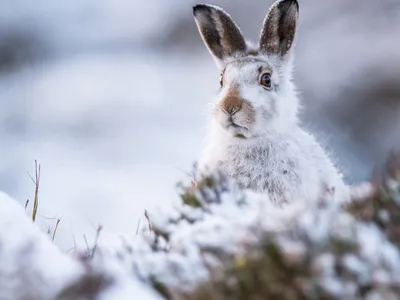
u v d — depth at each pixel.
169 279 9.00
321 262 8.00
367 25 61.62
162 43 76.56
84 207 34.34
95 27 83.88
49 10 87.44
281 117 16.31
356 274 8.07
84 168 42.25
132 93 60.44
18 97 61.44
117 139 48.97
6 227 10.02
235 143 15.98
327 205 9.23
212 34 18.09
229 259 8.75
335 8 66.31
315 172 15.70
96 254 10.28
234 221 9.48
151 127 51.16
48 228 13.90
